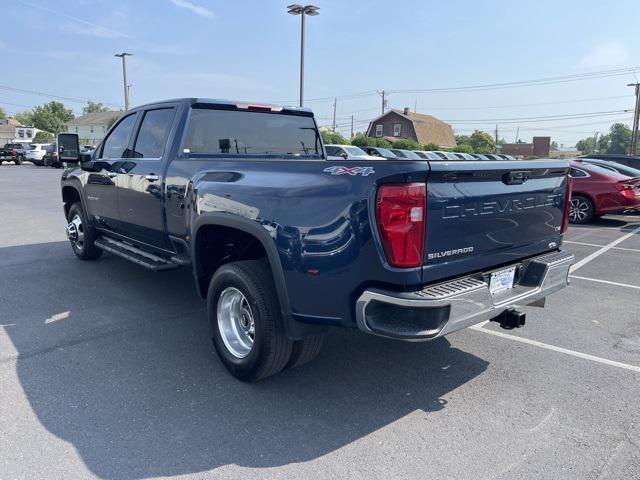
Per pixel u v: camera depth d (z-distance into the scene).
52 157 33.91
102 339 4.25
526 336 4.62
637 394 3.54
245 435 2.94
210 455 2.75
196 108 4.55
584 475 2.65
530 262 3.63
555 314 5.25
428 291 2.78
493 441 2.94
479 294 2.96
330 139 37.06
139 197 4.88
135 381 3.54
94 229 6.49
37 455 2.70
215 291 3.63
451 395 3.48
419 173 2.64
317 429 3.03
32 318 4.71
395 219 2.66
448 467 2.70
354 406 3.30
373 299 2.74
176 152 4.41
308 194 2.97
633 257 8.22
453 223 2.89
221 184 3.59
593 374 3.85
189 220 4.05
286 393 3.44
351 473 2.63
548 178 3.66
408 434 3.00
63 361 3.83
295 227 3.02
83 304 5.14
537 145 77.25
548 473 2.66
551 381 3.72
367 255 2.75
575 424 3.14
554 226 3.85
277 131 5.18
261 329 3.28
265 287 3.29
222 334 3.66
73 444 2.80
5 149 39.44
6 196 15.18
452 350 4.25
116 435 2.90
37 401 3.24
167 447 2.80
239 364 3.49
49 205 13.19
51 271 6.39
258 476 2.59
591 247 9.10
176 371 3.71
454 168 2.79
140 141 5.10
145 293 5.54
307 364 3.91
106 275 6.23
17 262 6.86
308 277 2.98
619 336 4.65
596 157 19.66
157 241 4.84
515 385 3.65
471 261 3.09
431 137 63.69
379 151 25.81
